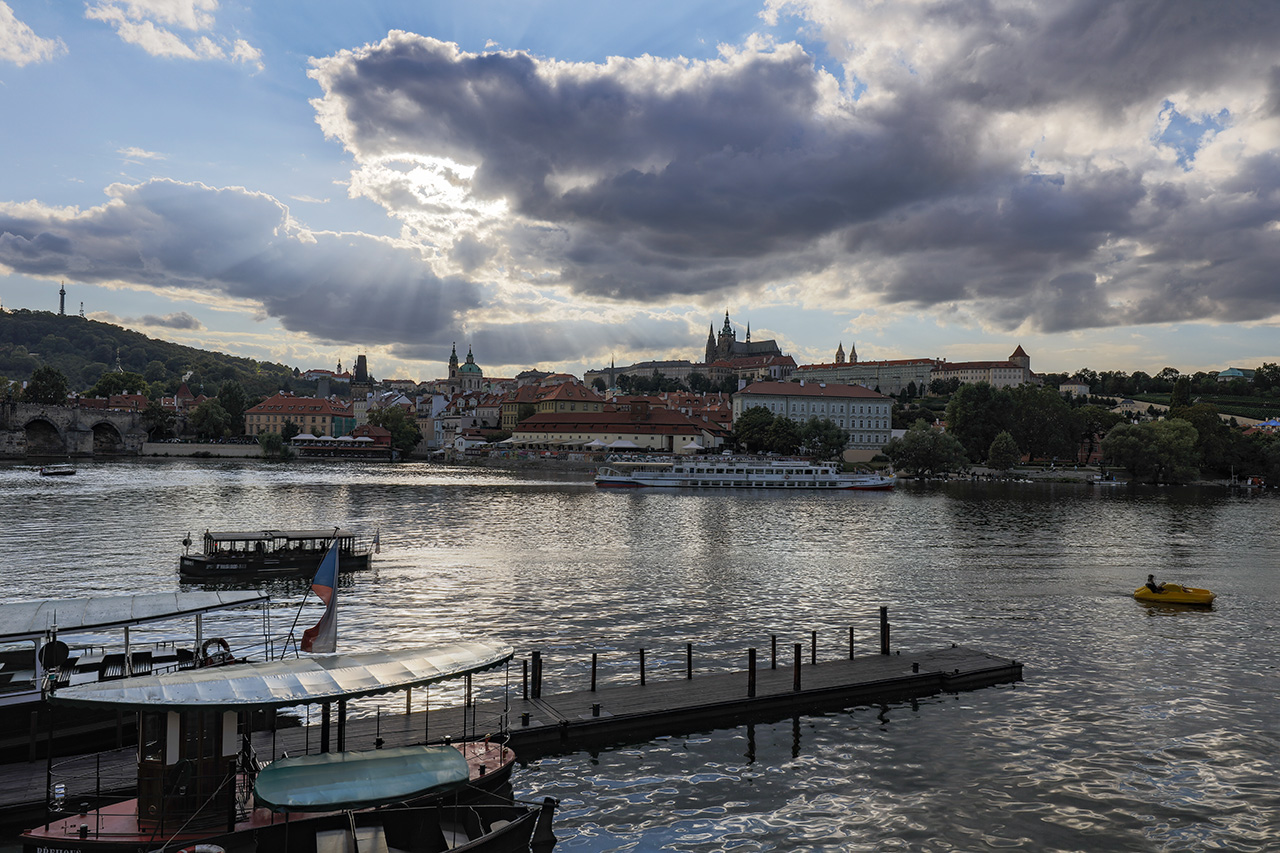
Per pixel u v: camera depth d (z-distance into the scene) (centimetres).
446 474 19388
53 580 5841
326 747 2367
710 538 8631
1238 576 6738
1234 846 2323
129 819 2111
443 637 4403
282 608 5091
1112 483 19462
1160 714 3375
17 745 2583
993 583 6222
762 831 2381
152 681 2170
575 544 7994
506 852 2114
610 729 3048
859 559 7312
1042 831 2395
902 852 2272
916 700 3519
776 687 3444
